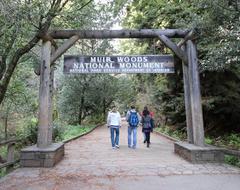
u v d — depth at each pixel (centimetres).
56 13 774
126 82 3556
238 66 1029
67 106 2627
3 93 860
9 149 714
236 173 616
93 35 852
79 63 877
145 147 1138
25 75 1290
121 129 2445
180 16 1225
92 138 1557
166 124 1841
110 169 679
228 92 1170
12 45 869
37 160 714
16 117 1560
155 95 1680
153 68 884
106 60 881
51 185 533
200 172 628
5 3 619
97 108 3011
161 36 865
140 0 1350
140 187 514
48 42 812
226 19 710
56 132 1316
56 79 2653
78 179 579
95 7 912
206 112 1306
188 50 860
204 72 1133
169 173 625
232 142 1117
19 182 555
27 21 722
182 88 1448
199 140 805
